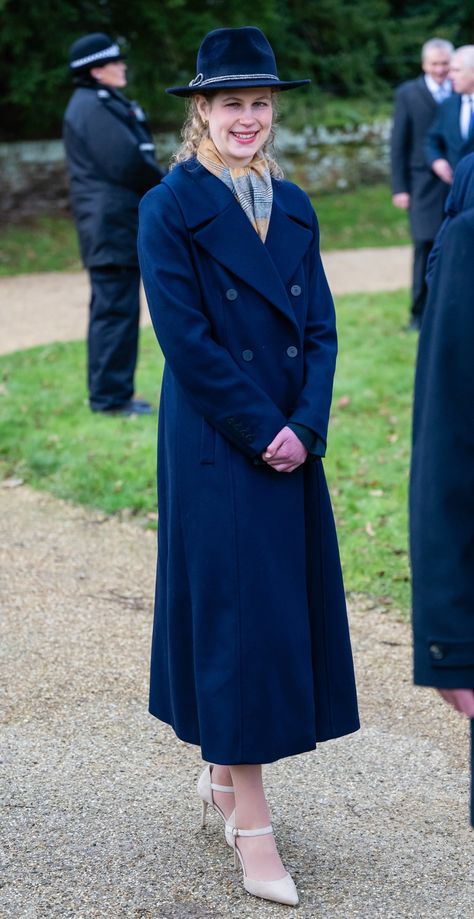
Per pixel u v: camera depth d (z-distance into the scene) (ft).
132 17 58.29
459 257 6.88
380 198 63.77
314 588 10.09
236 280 9.71
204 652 9.67
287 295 9.88
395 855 10.55
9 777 11.91
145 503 20.98
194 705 10.01
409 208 32.55
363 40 75.97
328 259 48.83
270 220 9.89
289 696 9.70
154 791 11.69
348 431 24.52
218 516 9.56
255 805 10.02
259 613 9.54
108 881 10.10
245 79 9.45
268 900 9.81
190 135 10.02
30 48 57.16
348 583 17.33
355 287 42.09
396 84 77.77
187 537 9.73
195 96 9.81
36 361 30.63
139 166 23.81
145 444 23.68
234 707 9.53
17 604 16.65
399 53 76.74
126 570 18.20
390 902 9.80
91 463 22.67
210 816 11.21
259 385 9.78
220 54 9.45
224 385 9.46
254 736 9.55
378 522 19.56
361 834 10.93
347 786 11.84
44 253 50.44
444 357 6.88
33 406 26.21
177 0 55.77
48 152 56.90
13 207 56.39
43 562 18.45
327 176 65.67
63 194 57.52
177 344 9.49
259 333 9.75
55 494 21.68
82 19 57.98
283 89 9.90
